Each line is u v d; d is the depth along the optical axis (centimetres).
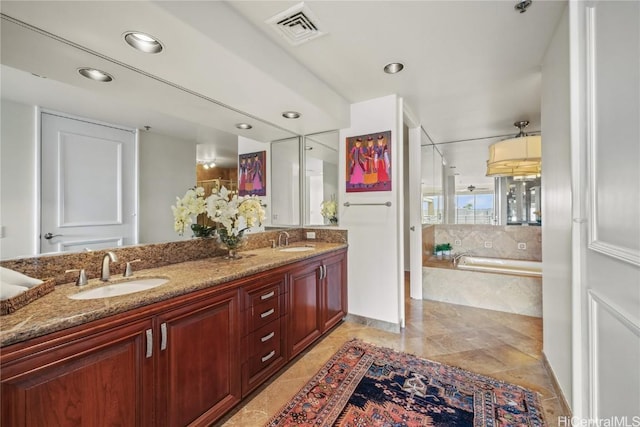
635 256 87
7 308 96
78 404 98
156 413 121
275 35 168
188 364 135
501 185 441
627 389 95
